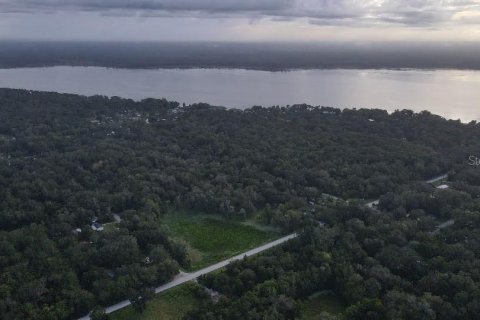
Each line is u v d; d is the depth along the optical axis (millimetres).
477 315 113188
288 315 115500
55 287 122500
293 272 129875
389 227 153750
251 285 125500
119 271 129750
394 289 122875
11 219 158875
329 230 151000
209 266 139875
